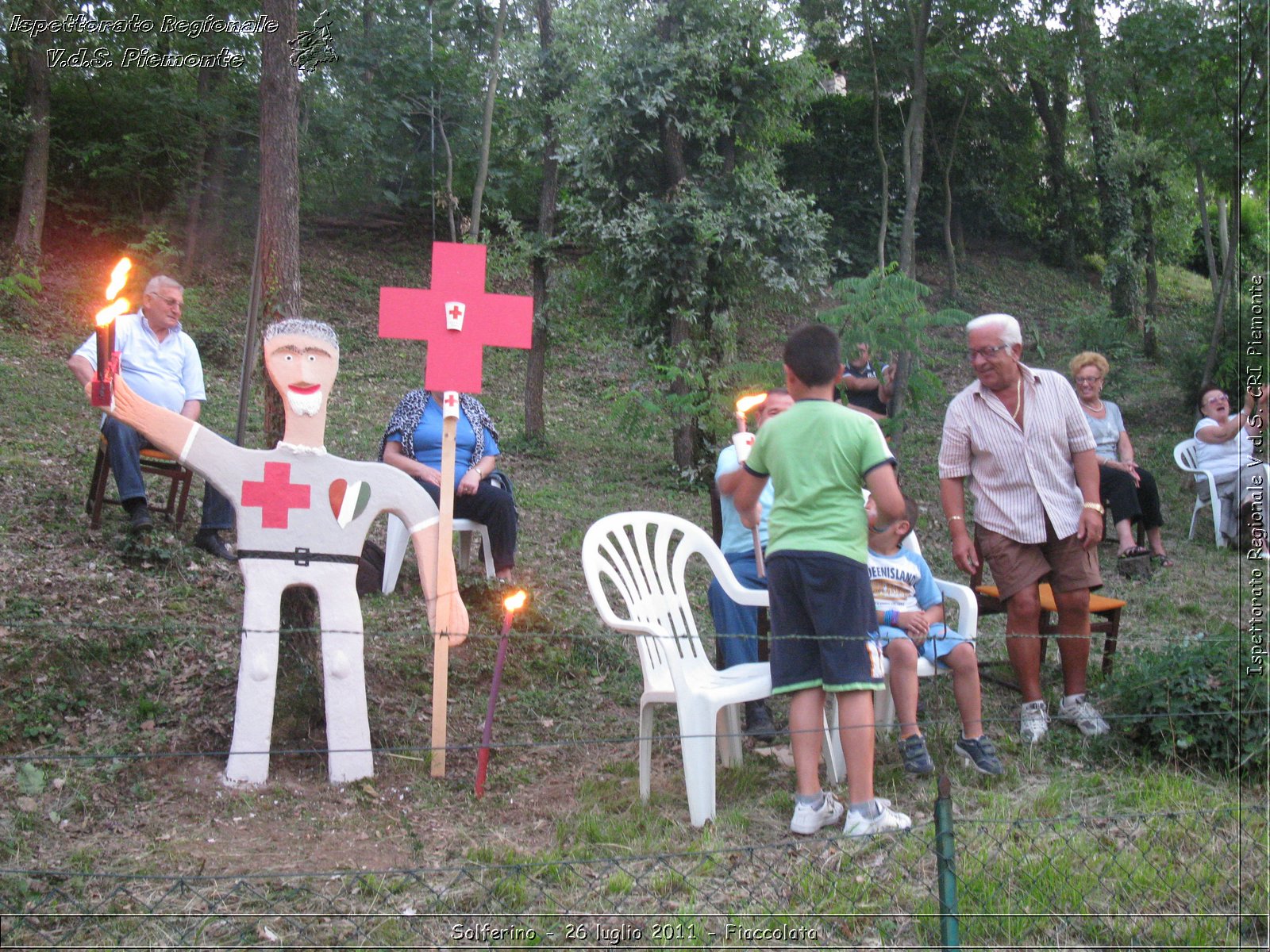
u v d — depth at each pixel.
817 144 20.84
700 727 3.85
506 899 3.23
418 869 3.43
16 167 15.18
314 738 4.45
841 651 3.62
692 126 10.10
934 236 21.50
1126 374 14.66
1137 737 4.43
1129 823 3.69
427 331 4.37
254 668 4.06
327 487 4.20
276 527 4.14
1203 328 14.06
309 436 4.20
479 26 18.08
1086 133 22.58
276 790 3.99
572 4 10.93
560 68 11.32
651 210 10.05
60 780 3.90
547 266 11.29
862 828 3.57
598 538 4.22
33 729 4.20
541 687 5.24
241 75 16.11
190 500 7.06
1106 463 7.85
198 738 4.32
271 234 4.64
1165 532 9.12
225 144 16.22
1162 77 13.02
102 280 14.27
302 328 4.20
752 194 10.23
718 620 4.68
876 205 20.97
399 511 4.29
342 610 4.17
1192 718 4.29
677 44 10.02
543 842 3.70
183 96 15.41
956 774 4.24
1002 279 21.03
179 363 6.18
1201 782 4.09
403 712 4.79
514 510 6.19
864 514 3.73
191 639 5.05
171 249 14.55
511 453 10.74
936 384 8.67
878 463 3.65
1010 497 4.70
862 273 20.61
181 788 3.98
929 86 17.62
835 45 15.88
